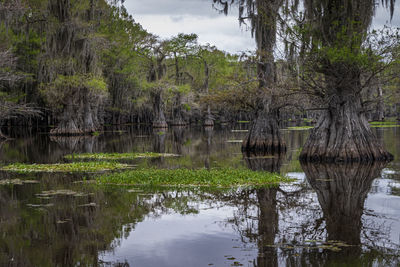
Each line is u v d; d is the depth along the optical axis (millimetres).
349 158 19453
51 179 15078
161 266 6172
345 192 12141
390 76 20953
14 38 39719
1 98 43375
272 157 23078
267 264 6188
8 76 38531
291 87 21922
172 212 9711
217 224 8633
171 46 64250
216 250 6910
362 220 8812
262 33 24594
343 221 8742
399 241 7266
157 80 62500
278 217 9180
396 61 18297
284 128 62281
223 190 12695
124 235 7855
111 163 19922
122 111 72375
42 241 7480
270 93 23188
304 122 87938
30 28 42094
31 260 6488
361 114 20250
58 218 9133
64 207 10234
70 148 30328
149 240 7516
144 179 14320
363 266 6043
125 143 35375
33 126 72312
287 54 20453
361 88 19609
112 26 58375
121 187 13273
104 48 44594
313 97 23391
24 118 69688
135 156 24047
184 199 11273
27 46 49750
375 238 7461
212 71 71625
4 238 7652
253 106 27750
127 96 68125
